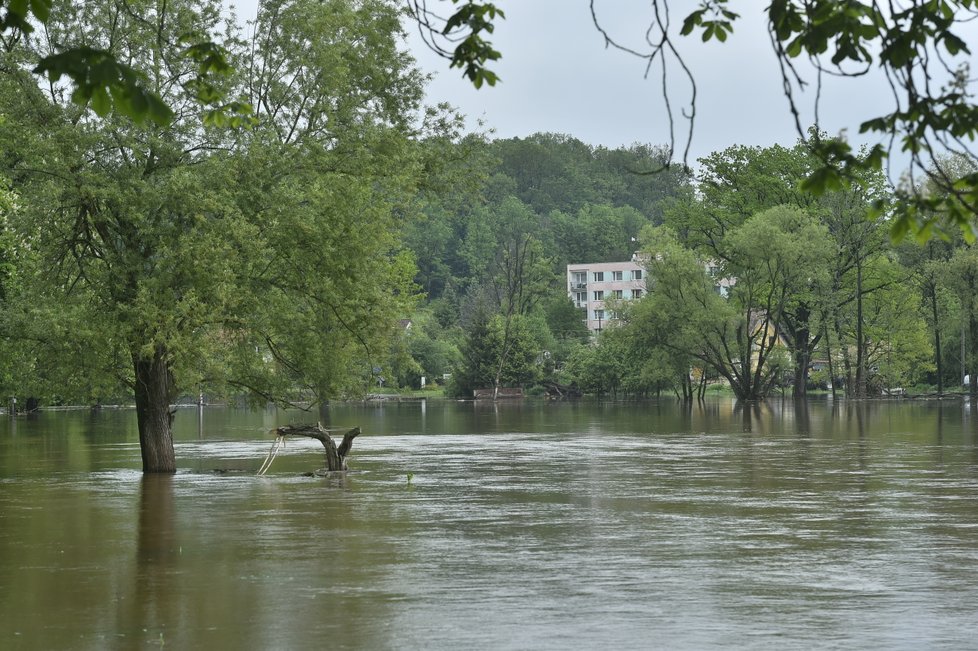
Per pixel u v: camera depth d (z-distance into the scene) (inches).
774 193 4013.3
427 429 2181.3
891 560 605.0
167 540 702.5
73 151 1100.5
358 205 1223.5
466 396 5103.3
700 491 968.9
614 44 296.5
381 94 1413.6
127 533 736.3
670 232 3843.5
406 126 1433.3
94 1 1155.3
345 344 1295.5
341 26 1288.1
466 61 345.4
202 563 613.9
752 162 4082.2
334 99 1280.8
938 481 1042.7
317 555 636.7
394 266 1481.3
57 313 1144.2
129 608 497.7
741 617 465.4
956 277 3991.1
